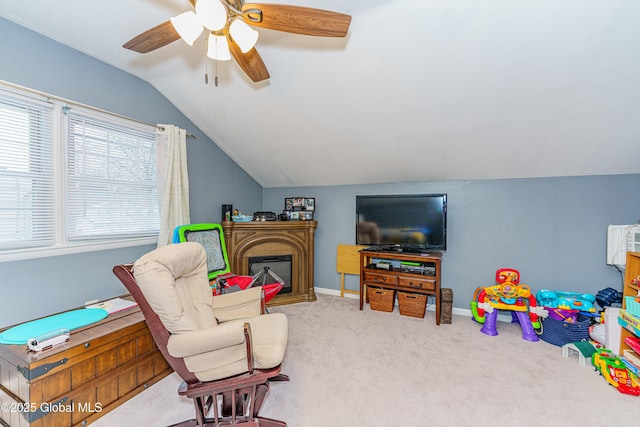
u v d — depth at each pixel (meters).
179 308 1.29
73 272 2.07
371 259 3.73
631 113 2.04
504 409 1.65
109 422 1.58
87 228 2.19
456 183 3.31
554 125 2.29
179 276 1.59
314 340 2.54
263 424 1.46
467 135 2.60
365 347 2.41
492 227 3.14
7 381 1.46
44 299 1.92
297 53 2.05
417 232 3.24
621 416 1.58
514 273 2.77
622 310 1.99
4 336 1.54
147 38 1.46
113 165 2.36
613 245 2.54
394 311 3.30
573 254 2.81
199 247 1.79
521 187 3.01
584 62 1.76
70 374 1.50
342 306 3.49
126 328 1.78
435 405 1.68
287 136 3.14
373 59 2.00
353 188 3.88
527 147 2.58
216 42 1.45
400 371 2.04
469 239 3.24
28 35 1.84
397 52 1.92
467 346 2.43
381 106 2.45
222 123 3.10
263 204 4.43
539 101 2.11
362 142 2.99
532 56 1.79
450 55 1.88
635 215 2.60
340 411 1.64
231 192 3.73
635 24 1.50
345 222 3.94
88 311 1.94
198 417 1.39
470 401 1.72
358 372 2.03
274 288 2.54
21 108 1.83
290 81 2.35
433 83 2.13
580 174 2.76
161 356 2.01
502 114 2.29
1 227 1.75
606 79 1.84
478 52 1.82
